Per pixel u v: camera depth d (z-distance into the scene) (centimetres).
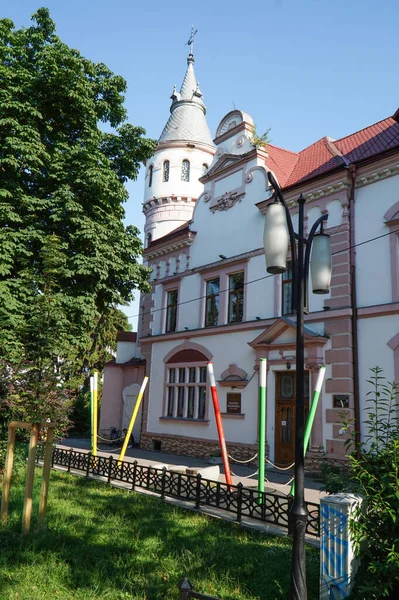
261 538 714
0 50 1361
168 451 1945
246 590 534
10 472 791
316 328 1446
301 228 563
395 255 1305
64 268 1364
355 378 1329
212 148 2927
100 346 3475
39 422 754
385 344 1284
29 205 1336
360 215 1412
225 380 1712
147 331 2222
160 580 554
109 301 1569
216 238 1928
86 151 1409
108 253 1397
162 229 2792
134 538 704
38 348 879
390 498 473
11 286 1248
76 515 812
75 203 1354
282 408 1517
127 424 2420
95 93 1580
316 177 1495
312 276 575
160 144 2883
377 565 444
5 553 620
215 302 1892
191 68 3109
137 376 2428
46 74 1383
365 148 1574
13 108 1309
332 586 486
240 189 1847
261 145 1806
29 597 495
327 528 503
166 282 2158
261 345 1578
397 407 1219
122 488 1056
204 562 609
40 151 1312
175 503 917
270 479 1303
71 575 560
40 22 1502
